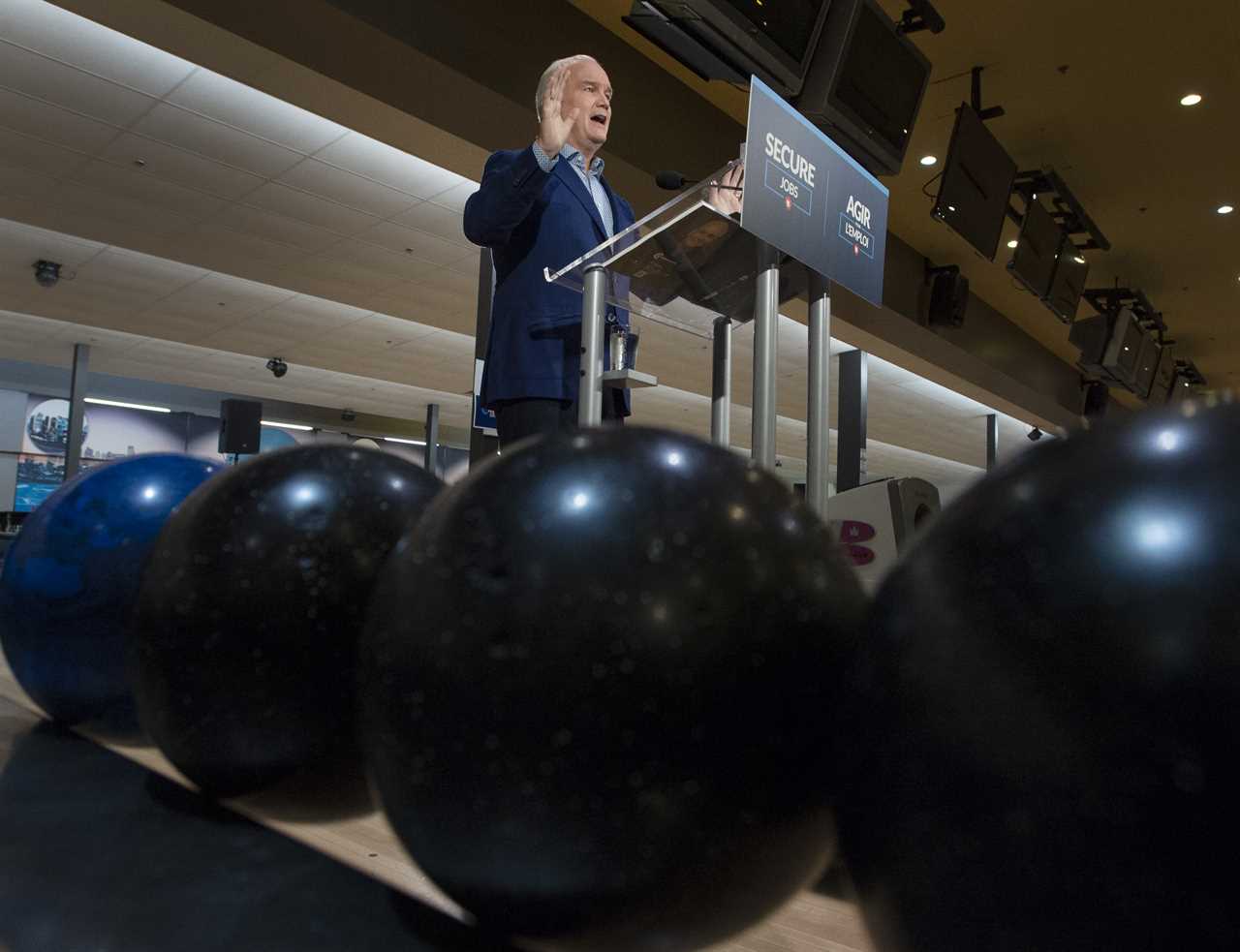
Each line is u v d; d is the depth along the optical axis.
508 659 0.61
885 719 0.48
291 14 3.80
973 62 5.12
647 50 5.23
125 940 0.71
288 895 0.80
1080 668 0.41
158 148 5.70
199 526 0.95
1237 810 0.36
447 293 8.43
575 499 0.65
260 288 8.84
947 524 0.51
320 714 0.91
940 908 0.44
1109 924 0.39
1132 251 7.86
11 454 13.59
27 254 7.98
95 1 3.76
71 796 1.07
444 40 4.18
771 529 0.69
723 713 0.61
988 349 9.35
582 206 1.75
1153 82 5.29
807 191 1.64
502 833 0.62
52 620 1.23
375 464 1.01
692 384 11.21
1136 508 0.43
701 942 0.68
